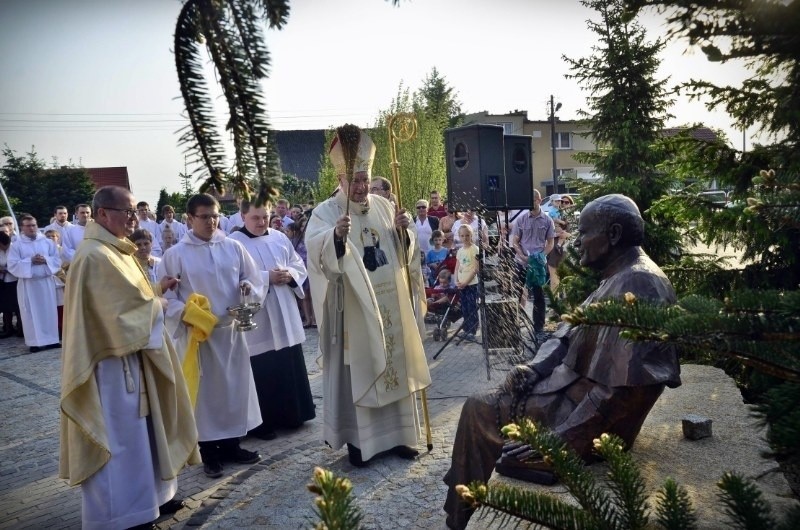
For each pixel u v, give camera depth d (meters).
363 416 4.50
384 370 4.43
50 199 24.56
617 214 2.63
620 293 2.46
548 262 9.55
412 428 4.73
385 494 4.04
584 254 2.74
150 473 3.86
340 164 4.70
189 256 5.05
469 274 8.07
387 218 4.98
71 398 3.62
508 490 1.29
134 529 3.97
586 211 2.72
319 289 4.61
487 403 2.73
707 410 3.28
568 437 2.41
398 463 4.62
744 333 1.20
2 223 12.59
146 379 3.90
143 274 4.06
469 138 7.70
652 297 2.41
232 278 5.12
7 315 12.38
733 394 3.55
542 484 2.46
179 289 5.04
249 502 4.26
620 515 1.34
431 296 9.59
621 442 1.45
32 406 7.23
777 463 2.50
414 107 18.66
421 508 3.76
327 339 4.64
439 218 12.55
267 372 5.61
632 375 2.28
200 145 1.07
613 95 6.84
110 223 3.91
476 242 8.73
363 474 4.46
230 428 4.95
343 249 4.44
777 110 2.19
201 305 4.85
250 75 1.03
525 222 8.70
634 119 6.76
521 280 8.08
